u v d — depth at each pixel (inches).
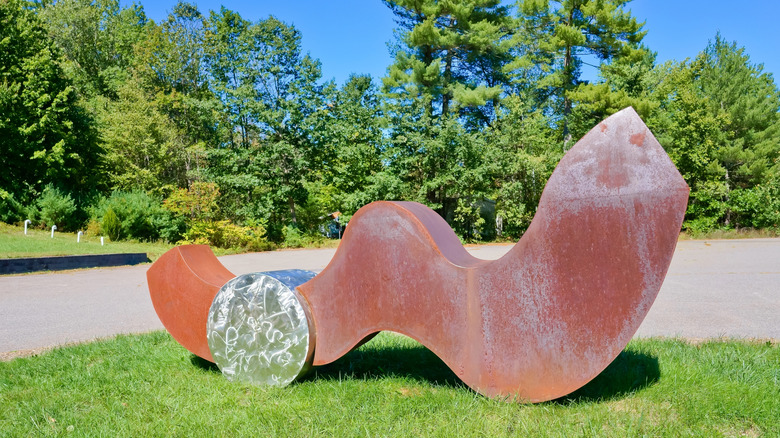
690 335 224.7
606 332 122.7
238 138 1194.0
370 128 1059.9
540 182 1091.9
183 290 179.8
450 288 141.7
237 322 162.9
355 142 1080.8
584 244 125.7
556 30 1175.6
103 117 1179.9
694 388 140.5
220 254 807.7
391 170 1005.8
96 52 1550.2
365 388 149.9
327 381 160.4
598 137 126.3
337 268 157.9
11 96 965.2
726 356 171.5
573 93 1119.6
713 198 1151.6
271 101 1071.6
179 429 122.0
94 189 1030.4
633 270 119.9
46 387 159.2
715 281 406.3
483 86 1107.9
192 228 871.7
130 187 1088.8
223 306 165.3
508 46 1173.1
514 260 134.1
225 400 143.0
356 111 1067.9
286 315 155.8
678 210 115.0
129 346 209.3
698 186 1154.0
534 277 131.3
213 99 1056.8
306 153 1055.0
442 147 976.3
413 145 1007.6
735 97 1470.2
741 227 1160.2
